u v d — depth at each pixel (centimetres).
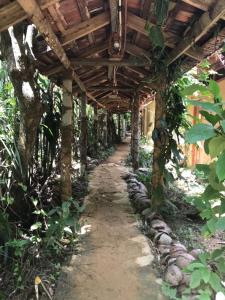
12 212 303
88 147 861
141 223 379
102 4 289
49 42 280
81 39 348
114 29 321
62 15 269
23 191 312
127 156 1000
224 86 511
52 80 420
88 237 337
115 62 386
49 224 308
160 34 274
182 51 301
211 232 198
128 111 1244
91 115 927
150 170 670
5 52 289
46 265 268
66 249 303
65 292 237
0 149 292
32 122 301
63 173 395
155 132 379
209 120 171
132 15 303
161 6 242
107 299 228
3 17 212
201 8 231
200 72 484
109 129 1234
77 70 472
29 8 205
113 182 614
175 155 379
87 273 263
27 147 306
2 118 306
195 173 547
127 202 475
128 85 656
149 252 300
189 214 395
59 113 440
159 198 387
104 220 392
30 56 302
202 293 205
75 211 394
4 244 259
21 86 289
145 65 390
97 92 741
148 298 229
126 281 251
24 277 244
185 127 391
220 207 184
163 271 265
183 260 250
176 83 397
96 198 496
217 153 161
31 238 278
